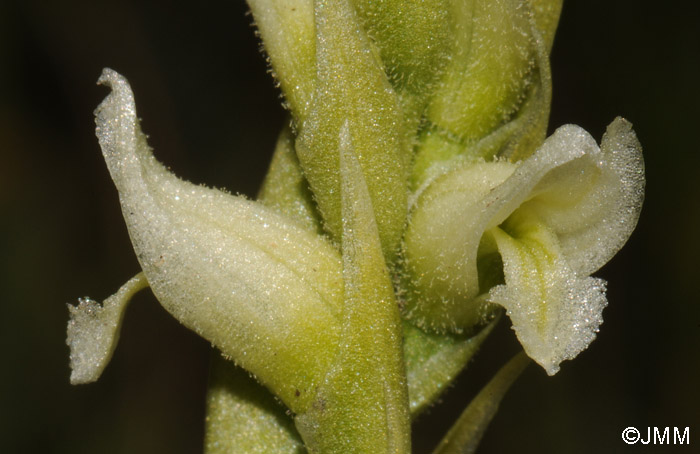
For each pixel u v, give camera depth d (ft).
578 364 0.22
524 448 0.22
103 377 0.22
